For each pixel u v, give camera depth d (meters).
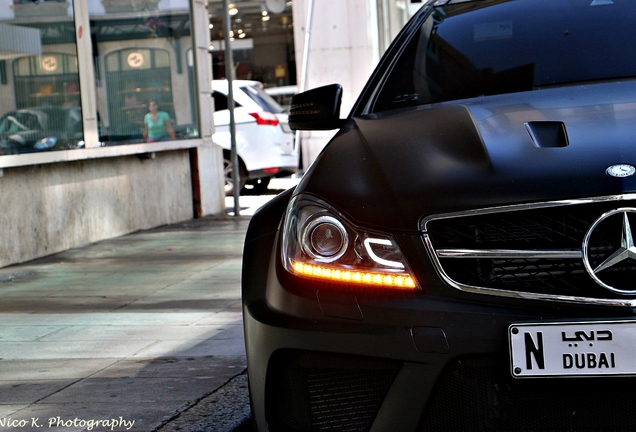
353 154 3.13
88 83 10.48
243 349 5.06
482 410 2.67
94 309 6.70
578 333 2.58
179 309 6.51
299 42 22.91
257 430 3.01
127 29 11.44
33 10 9.65
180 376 4.54
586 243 2.63
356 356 2.74
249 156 16.08
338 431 2.82
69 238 10.22
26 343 5.60
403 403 2.69
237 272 8.12
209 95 13.39
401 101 4.02
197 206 13.00
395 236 2.76
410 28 4.47
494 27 4.23
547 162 2.80
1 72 9.14
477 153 2.94
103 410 4.02
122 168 11.33
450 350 2.64
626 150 2.78
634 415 2.60
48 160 9.63
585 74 3.84
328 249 2.84
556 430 2.64
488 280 2.69
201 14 13.10
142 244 10.38
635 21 4.06
